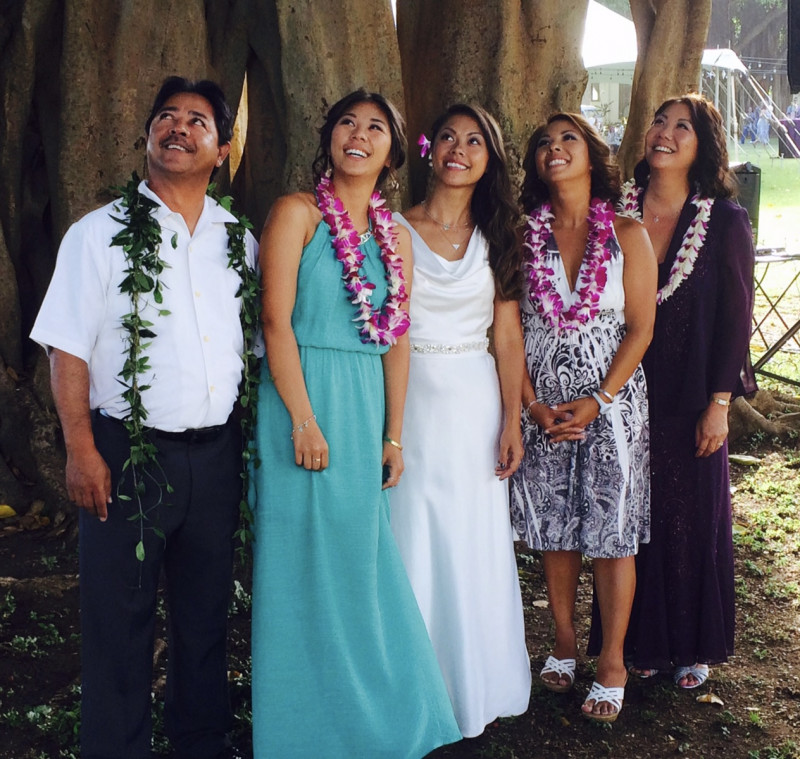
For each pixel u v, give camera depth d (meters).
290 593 3.10
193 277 2.88
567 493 3.59
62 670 3.97
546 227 3.60
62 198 5.51
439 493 3.43
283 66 5.31
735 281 3.65
